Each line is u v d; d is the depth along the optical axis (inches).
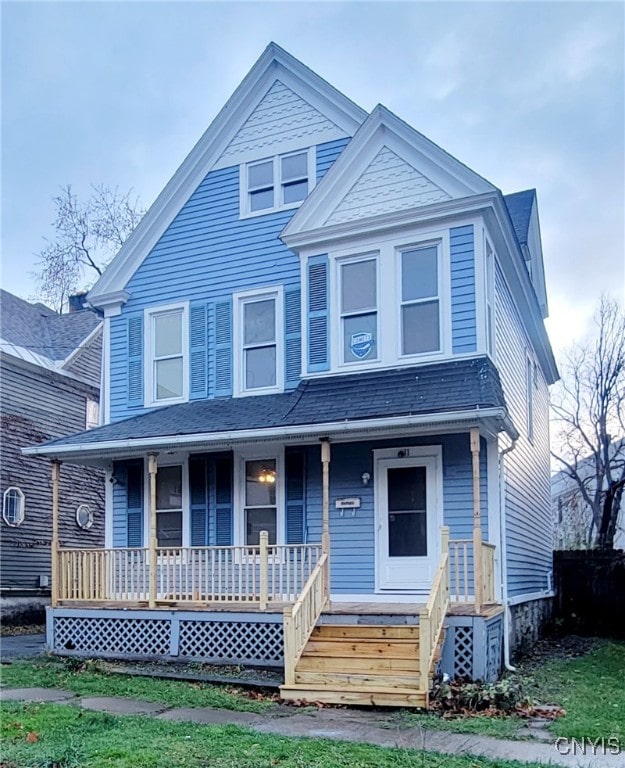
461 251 413.1
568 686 341.1
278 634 381.4
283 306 478.9
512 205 610.2
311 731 252.1
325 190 449.4
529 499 556.4
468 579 385.1
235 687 339.9
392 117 434.6
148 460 485.4
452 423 362.0
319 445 438.0
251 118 515.5
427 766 203.8
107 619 423.2
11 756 214.2
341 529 420.8
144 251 533.6
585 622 648.4
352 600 409.7
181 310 514.0
